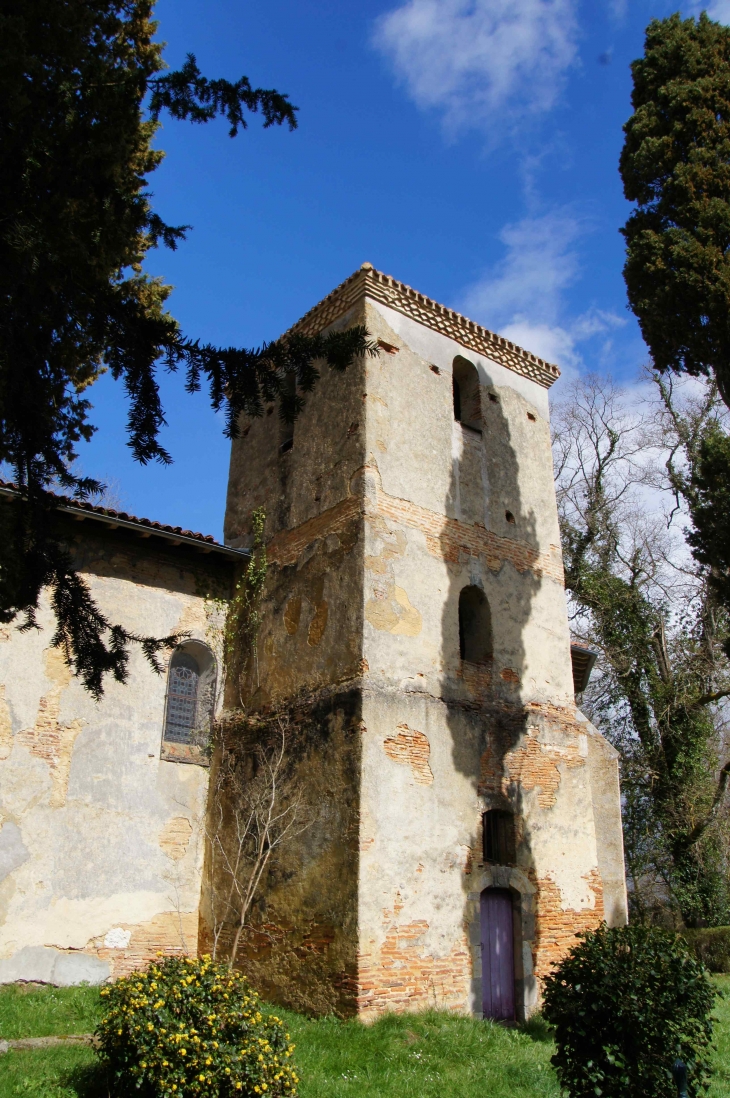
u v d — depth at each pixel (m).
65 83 7.68
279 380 7.28
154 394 7.17
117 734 14.44
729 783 24.81
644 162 15.02
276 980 12.50
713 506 14.79
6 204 7.18
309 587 14.73
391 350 15.56
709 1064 7.79
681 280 13.70
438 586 14.59
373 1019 11.18
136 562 15.66
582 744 15.69
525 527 16.67
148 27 10.67
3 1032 9.90
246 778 14.48
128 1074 7.35
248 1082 7.27
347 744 12.67
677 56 15.66
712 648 25.47
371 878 11.85
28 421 7.42
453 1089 8.88
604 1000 7.75
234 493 17.89
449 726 13.69
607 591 27.69
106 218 8.03
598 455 31.11
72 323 7.85
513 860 13.84
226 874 14.18
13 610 9.52
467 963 12.52
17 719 13.45
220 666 16.03
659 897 25.56
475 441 16.44
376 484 14.36
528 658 15.53
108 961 13.30
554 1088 9.01
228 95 7.84
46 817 13.34
